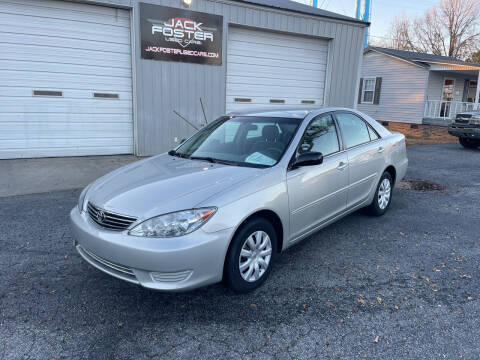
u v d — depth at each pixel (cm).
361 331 270
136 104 902
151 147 938
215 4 938
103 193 324
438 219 523
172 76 927
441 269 369
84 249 315
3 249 401
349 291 325
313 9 1188
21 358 240
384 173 513
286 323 279
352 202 448
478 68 1766
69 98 865
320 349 251
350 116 470
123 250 274
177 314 290
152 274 273
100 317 285
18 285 329
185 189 304
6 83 806
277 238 351
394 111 2119
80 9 837
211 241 278
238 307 300
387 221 511
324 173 386
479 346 254
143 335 265
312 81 1155
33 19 804
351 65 1180
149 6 865
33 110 838
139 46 873
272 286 333
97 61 875
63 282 336
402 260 388
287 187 341
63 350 248
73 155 895
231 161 373
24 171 746
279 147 371
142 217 278
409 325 277
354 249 415
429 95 2098
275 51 1076
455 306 303
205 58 955
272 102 1105
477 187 723
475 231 477
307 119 402
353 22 1135
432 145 1480
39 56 823
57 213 517
